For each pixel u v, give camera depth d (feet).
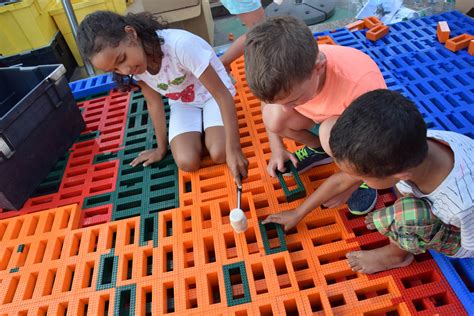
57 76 4.89
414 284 3.21
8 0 7.61
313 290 3.11
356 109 2.42
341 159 2.49
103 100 5.99
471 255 2.99
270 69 2.87
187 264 3.63
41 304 3.40
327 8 8.16
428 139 2.71
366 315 3.04
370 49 5.89
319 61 3.08
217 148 4.39
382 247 3.25
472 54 5.37
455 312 2.87
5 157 4.15
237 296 3.31
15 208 4.33
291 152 4.50
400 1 7.40
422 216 2.71
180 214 3.91
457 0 6.82
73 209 4.16
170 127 4.79
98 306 3.32
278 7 8.52
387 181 2.54
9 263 3.78
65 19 8.27
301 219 3.58
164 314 3.18
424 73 5.25
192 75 4.66
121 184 4.59
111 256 3.66
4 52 7.86
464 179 2.46
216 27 8.93
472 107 4.58
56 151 4.94
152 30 3.98
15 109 4.25
